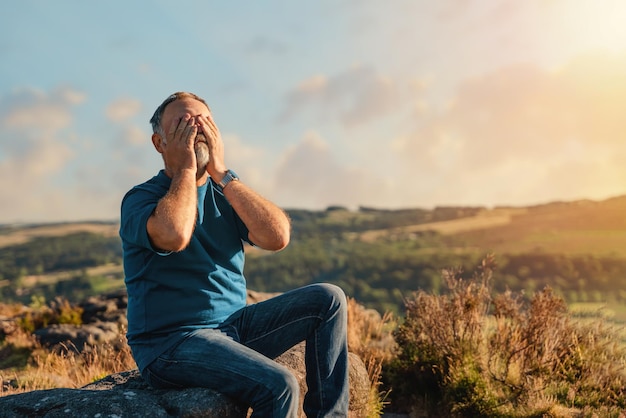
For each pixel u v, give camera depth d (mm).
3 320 10484
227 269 2637
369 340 6715
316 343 2602
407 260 135125
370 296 112000
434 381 5328
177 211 2299
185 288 2463
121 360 6977
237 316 2615
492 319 5832
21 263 169000
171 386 2508
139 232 2326
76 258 172500
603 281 109750
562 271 117812
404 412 5191
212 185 2709
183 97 2688
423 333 5820
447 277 5891
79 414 2301
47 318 10359
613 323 5684
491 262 5828
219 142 2680
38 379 6320
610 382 5035
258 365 2299
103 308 10812
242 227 2715
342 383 2578
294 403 2287
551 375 5082
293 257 157000
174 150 2529
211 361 2346
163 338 2445
